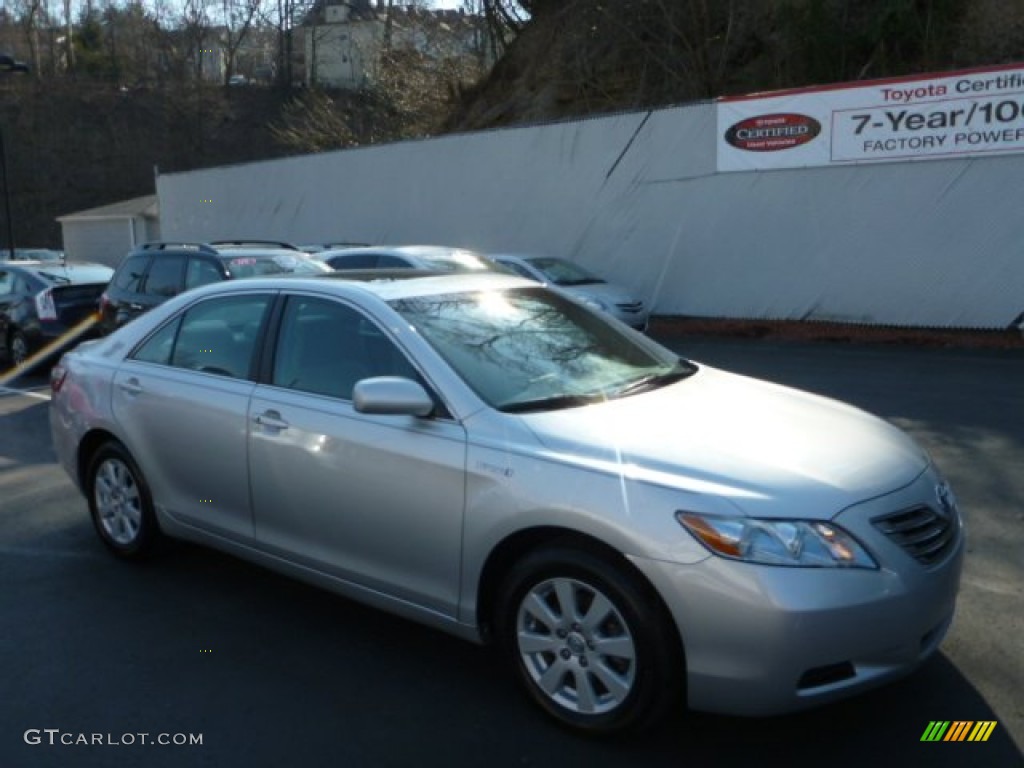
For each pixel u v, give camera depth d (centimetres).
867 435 380
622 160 1723
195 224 2780
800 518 313
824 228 1484
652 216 1697
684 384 432
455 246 2047
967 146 1327
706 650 312
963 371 1091
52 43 6819
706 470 330
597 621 336
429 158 2067
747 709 312
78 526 609
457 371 393
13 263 1415
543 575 349
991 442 752
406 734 353
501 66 2830
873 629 311
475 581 367
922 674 386
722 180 1590
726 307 1616
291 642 433
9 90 6178
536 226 1884
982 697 368
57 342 1307
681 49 2177
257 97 6475
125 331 551
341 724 361
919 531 336
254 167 2534
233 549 472
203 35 6656
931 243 1381
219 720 366
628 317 1452
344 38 6228
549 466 345
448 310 438
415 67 3334
